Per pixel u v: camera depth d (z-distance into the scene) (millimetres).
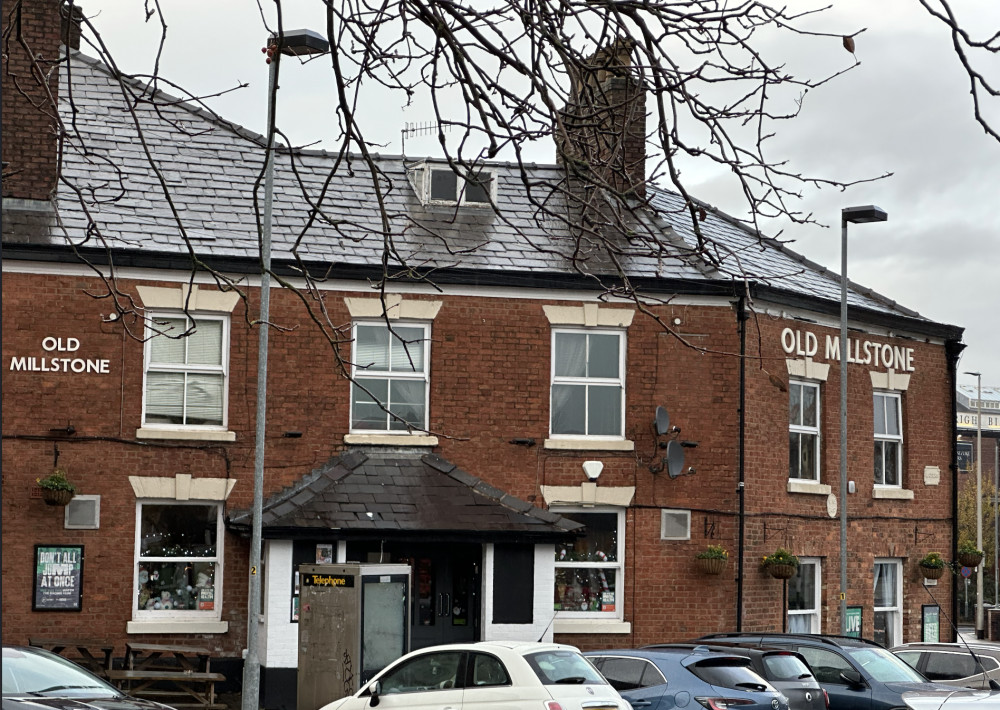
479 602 21406
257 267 21203
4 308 20562
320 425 21688
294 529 20016
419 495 21156
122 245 20859
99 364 20859
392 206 23453
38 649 12750
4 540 20312
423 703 13867
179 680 19141
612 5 5922
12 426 20453
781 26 5941
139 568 20938
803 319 24359
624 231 6844
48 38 21578
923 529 26875
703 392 22844
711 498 22688
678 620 22375
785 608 23312
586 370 22719
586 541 22500
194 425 21297
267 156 7035
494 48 6223
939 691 15250
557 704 13141
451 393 22172
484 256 22500
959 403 89688
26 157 21422
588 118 6281
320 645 18031
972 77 5254
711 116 6000
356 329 21922
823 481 24828
